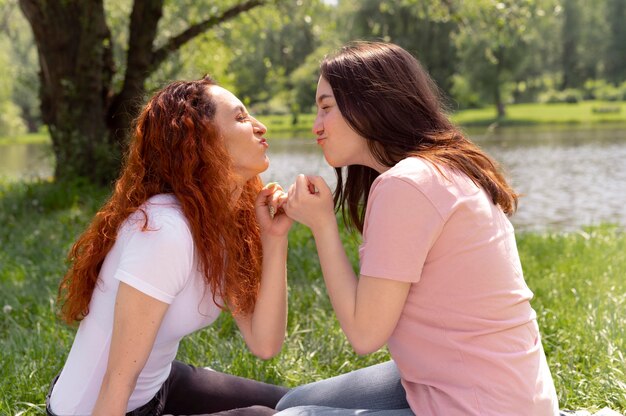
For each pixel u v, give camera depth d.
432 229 2.10
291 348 4.01
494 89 44.09
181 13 13.43
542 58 57.19
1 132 46.62
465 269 2.12
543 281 5.36
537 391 2.15
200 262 2.30
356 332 2.19
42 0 10.50
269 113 56.03
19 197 9.94
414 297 2.17
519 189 14.93
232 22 13.70
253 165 2.44
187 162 2.29
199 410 2.79
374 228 2.14
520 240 7.26
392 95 2.29
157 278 2.19
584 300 4.76
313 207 2.33
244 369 3.68
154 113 2.35
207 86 2.43
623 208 12.28
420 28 36.88
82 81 10.66
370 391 2.61
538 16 12.13
